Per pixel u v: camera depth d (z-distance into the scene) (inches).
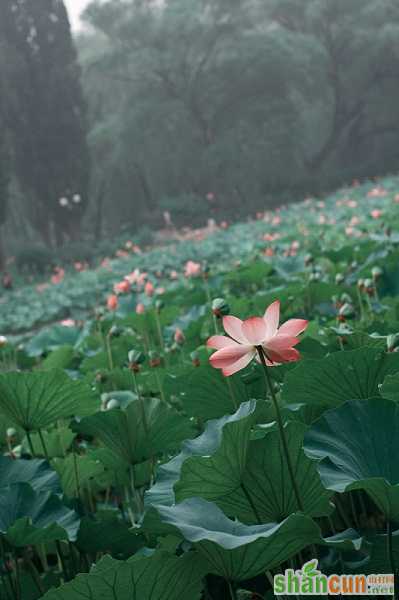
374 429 74.7
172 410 99.8
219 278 258.5
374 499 66.5
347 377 89.3
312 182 1378.0
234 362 67.1
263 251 378.0
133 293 243.6
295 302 192.9
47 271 979.3
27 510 86.7
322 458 70.8
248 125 1358.3
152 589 64.1
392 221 342.0
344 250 256.4
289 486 74.7
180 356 171.2
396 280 185.2
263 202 1305.4
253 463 74.2
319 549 87.7
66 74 1208.8
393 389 83.7
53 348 222.2
